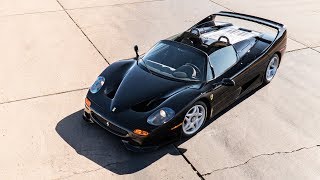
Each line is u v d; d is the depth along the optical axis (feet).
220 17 23.43
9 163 14.70
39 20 29.58
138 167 14.80
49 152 15.39
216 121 18.15
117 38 27.12
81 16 30.94
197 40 18.69
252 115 18.80
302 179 14.75
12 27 27.91
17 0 34.04
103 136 16.53
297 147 16.63
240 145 16.48
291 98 20.56
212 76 17.07
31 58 23.53
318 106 19.93
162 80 16.62
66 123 17.35
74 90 20.30
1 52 23.99
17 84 20.53
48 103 18.93
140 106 15.42
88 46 25.61
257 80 20.29
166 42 18.60
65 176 14.15
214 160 15.46
